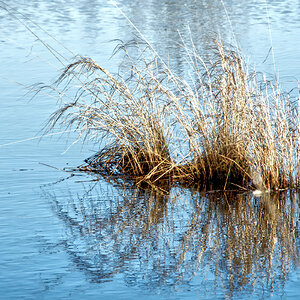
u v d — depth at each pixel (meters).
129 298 14.37
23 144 27.88
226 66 23.64
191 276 15.43
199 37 57.12
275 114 22.53
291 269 15.72
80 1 96.19
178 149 25.86
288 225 18.62
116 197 21.45
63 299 14.33
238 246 17.16
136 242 17.47
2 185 22.55
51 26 68.88
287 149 22.36
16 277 15.33
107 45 54.12
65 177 23.70
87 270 15.73
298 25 65.75
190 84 34.34
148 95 24.41
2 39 60.41
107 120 24.66
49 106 34.78
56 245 17.22
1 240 17.50
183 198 21.34
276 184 22.02
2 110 34.09
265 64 43.69
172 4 88.69
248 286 14.90
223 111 23.14
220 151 23.30
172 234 18.05
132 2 92.69
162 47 52.22
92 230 18.34
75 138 28.77
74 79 39.16
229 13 77.44
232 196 21.50
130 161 24.30
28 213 19.73
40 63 47.81
